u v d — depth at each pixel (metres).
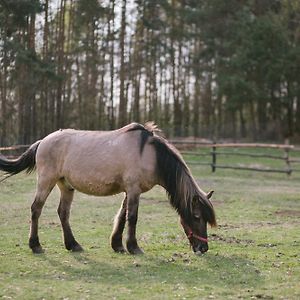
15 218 11.15
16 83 28.56
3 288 6.19
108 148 8.00
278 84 40.31
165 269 7.21
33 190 15.34
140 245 8.73
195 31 44.53
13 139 28.14
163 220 11.24
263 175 21.45
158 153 7.90
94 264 7.41
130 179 7.89
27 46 27.92
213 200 14.48
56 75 27.69
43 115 31.61
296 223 11.21
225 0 40.16
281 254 8.23
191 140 34.75
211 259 7.82
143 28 41.84
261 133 43.84
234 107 39.06
